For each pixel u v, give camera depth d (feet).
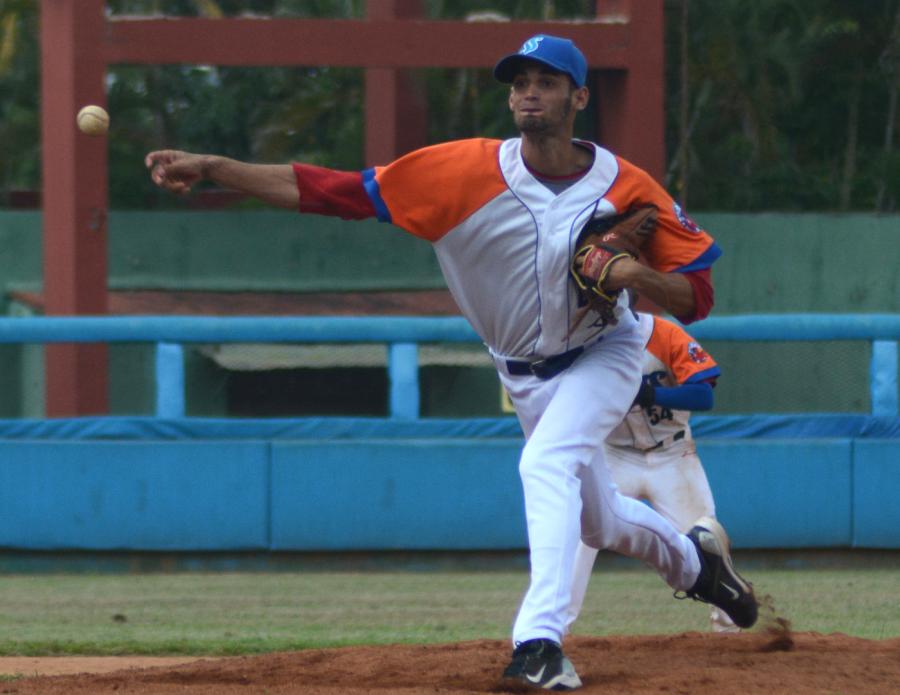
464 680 50.90
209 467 125.59
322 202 48.62
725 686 48.42
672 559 56.03
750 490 128.06
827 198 327.26
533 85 46.73
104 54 152.76
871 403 131.23
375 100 213.05
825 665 53.36
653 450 75.87
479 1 285.02
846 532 128.88
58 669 67.05
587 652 58.03
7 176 331.57
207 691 49.08
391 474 126.93
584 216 47.88
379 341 128.36
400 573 126.31
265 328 127.03
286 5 318.04
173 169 48.03
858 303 201.26
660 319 73.26
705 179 321.52
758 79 321.73
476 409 155.12
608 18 164.14
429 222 48.57
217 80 351.67
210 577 122.11
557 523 48.42
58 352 138.21
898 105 346.74
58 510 124.98
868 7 337.11
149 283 202.69
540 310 49.32
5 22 315.78
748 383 148.25
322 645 78.38
